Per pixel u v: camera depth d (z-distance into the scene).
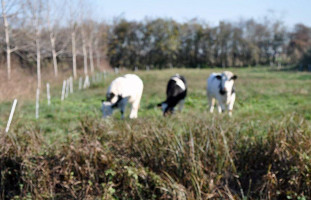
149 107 13.09
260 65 53.00
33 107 12.71
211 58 51.62
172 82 11.25
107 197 4.23
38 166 4.75
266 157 5.11
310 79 25.23
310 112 10.52
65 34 27.08
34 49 20.16
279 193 4.35
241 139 5.41
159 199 4.32
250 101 13.79
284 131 5.30
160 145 5.07
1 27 16.67
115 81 9.91
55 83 22.36
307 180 4.37
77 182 4.50
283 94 15.62
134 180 4.48
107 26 44.44
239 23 52.25
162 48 48.56
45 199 4.54
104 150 4.95
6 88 14.75
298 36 52.34
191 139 4.81
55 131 8.30
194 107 12.93
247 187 4.78
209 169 4.77
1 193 4.91
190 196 4.12
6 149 5.17
